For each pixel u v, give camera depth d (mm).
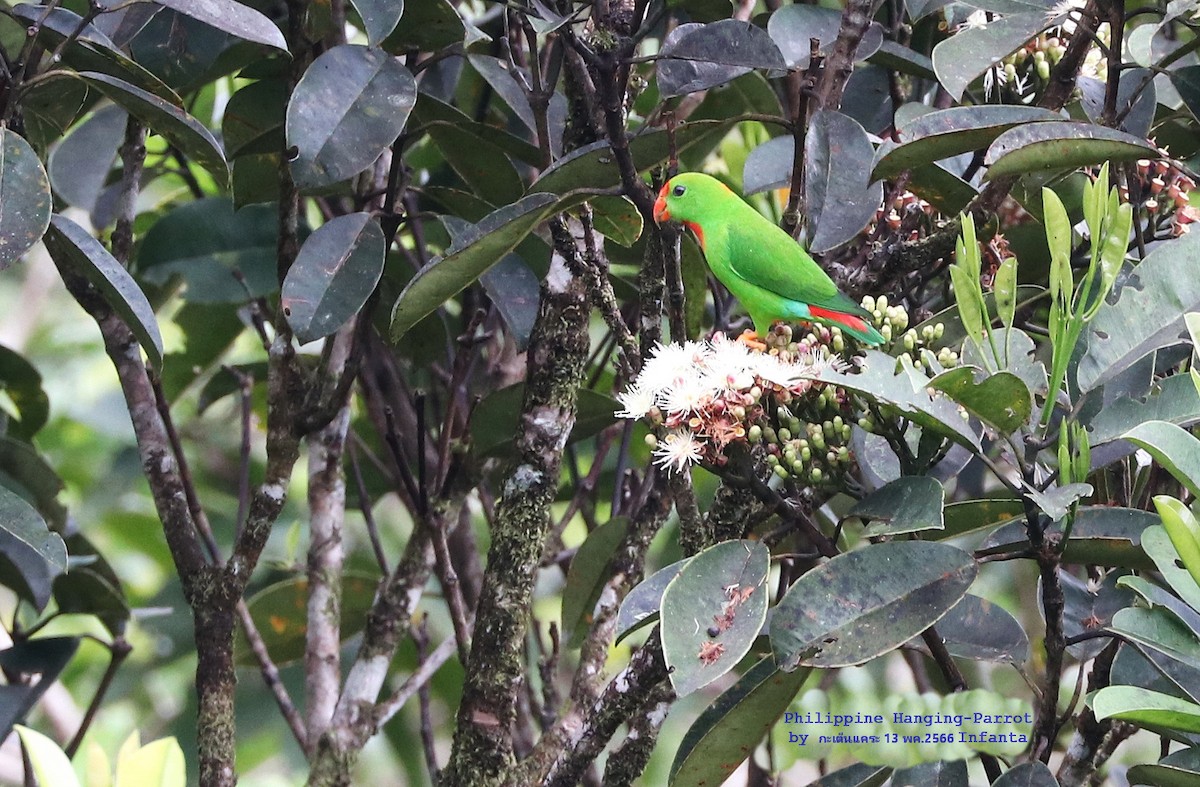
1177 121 7629
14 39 7012
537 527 6219
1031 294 6816
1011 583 10555
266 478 6750
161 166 9570
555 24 4957
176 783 4102
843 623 4402
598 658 6586
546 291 6406
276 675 7766
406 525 13164
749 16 7406
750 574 4500
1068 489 4168
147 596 12359
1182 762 5102
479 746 6020
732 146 10117
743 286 6672
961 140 5348
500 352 8875
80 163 9219
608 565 7629
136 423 6883
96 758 4059
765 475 5203
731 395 4723
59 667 7516
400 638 7586
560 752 6301
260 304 8695
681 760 4945
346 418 7977
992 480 8836
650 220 5195
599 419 7508
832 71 6203
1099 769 6465
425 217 6969
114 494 12289
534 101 6094
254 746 11914
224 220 8758
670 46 5531
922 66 7195
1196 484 4117
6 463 8047
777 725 5078
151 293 9484
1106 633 4605
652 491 6824
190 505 7273
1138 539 4871
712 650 4266
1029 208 6570
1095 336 4906
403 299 5242
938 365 4578
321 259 6172
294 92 5641
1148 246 6727
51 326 14312
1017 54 7180
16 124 6012
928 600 4434
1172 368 6688
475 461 7629
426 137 9133
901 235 6586
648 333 5727
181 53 7434
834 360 4938
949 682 5066
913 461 4938
